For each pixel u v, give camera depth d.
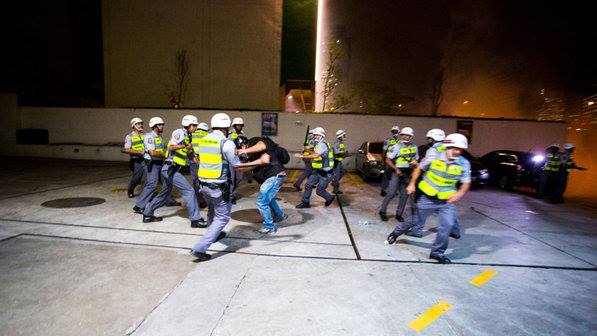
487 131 14.49
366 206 7.56
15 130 15.96
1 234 4.73
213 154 3.90
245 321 2.80
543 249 5.05
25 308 2.87
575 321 3.04
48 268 3.66
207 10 19.66
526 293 3.56
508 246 5.13
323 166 6.81
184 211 6.36
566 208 8.54
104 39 20.23
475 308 3.20
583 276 4.08
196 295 3.19
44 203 6.70
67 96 22.81
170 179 5.12
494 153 12.55
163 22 19.84
